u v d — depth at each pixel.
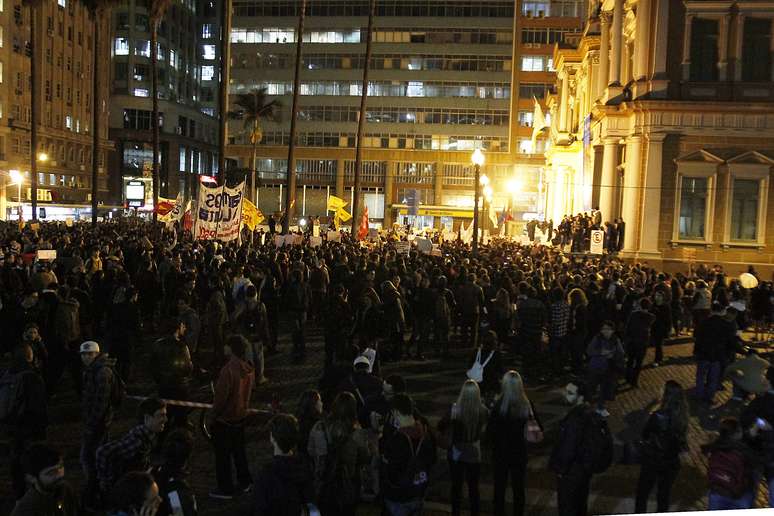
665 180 33.56
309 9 92.19
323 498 6.58
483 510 8.45
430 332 19.14
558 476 7.16
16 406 7.87
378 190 92.31
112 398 8.19
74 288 14.38
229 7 35.12
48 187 77.75
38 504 5.10
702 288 19.25
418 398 13.38
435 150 91.06
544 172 72.88
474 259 24.73
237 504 8.27
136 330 13.18
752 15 32.94
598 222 34.62
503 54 89.81
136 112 99.62
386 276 19.00
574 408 7.19
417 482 6.61
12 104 71.06
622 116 35.41
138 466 6.31
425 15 90.69
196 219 24.19
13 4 70.75
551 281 19.77
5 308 12.98
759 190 32.94
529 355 15.80
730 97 33.12
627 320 16.75
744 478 6.45
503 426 7.68
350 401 6.82
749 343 21.09
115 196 99.19
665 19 33.50
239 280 15.93
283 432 5.70
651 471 7.71
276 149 93.25
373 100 91.81
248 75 93.56
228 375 8.33
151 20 44.66
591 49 45.78
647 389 14.95
